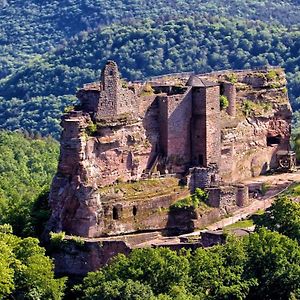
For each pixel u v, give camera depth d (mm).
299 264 194250
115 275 194500
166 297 180250
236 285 188000
